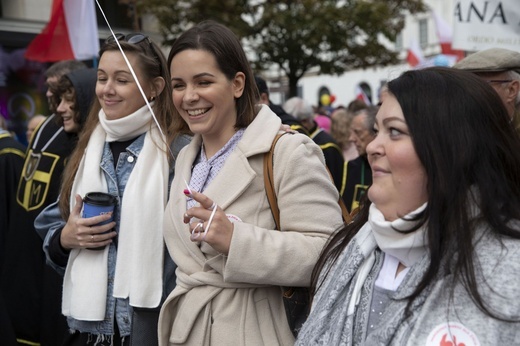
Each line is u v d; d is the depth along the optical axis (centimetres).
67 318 245
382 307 143
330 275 158
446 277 128
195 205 204
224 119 207
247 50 1423
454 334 122
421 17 2797
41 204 323
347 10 1338
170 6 1198
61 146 326
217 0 1228
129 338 229
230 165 200
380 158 139
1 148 371
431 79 136
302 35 1327
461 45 490
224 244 184
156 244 225
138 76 236
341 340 144
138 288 220
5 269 335
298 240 189
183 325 198
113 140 242
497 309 119
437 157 130
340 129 601
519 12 482
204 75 199
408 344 125
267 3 1313
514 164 134
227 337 192
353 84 3002
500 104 136
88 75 315
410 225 134
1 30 977
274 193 197
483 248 127
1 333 303
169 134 239
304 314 196
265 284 192
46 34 617
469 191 131
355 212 185
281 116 443
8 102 990
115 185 237
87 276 232
